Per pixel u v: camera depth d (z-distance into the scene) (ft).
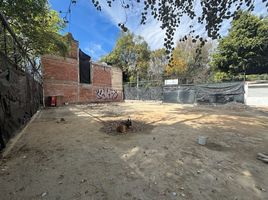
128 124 21.31
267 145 15.16
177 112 37.55
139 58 110.01
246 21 65.82
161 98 72.69
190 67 99.60
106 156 12.32
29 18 24.23
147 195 7.82
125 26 10.95
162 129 20.90
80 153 12.87
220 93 54.39
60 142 15.57
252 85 49.01
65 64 58.85
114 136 17.69
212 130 20.58
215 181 9.09
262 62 68.85
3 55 15.08
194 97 60.13
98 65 72.64
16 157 12.01
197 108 46.42
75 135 18.08
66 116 31.73
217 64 77.41
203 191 8.18
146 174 9.75
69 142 15.57
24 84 23.22
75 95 62.69
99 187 8.42
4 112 14.42
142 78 110.11
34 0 22.16
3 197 7.60
